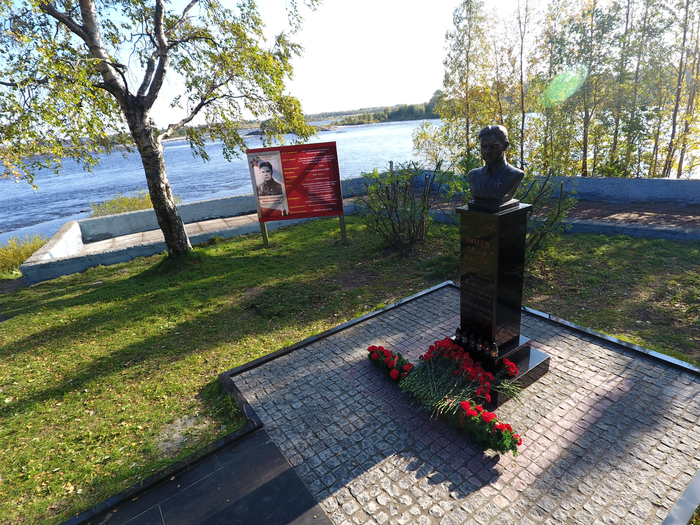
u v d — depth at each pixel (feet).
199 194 116.67
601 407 13.01
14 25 24.95
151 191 30.55
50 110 22.95
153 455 12.89
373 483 11.00
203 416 14.56
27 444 14.08
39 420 15.31
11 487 12.25
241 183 135.23
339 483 11.09
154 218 48.19
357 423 13.32
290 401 14.69
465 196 27.40
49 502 11.50
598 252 26.32
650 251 25.64
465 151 48.96
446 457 11.66
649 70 39.24
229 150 37.32
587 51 39.65
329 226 41.29
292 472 11.57
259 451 12.48
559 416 12.78
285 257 32.63
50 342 21.79
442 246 31.12
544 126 44.21
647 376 14.32
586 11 39.14
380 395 14.64
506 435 11.11
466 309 14.76
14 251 43.14
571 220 31.71
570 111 42.75
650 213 32.27
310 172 33.73
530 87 44.24
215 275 29.96
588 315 19.19
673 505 9.59
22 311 27.12
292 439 12.86
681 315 18.29
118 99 27.89
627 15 38.75
